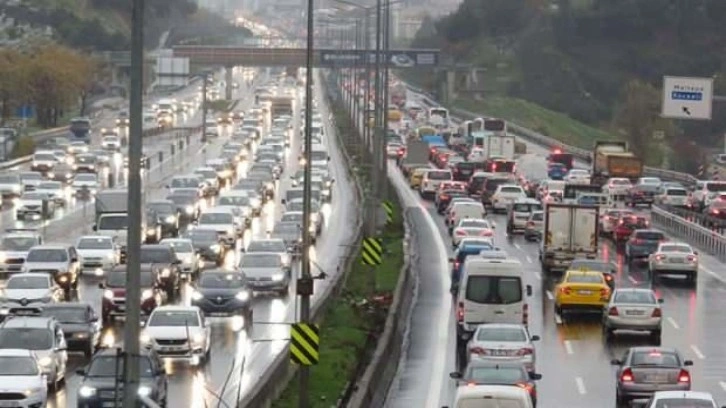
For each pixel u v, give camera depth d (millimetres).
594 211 149375
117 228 161500
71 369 91062
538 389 84625
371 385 80188
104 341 101500
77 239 163125
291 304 125438
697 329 112188
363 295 119125
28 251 135625
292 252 149375
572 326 112438
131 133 45250
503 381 69812
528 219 184875
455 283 129875
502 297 99688
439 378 88062
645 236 161250
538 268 153500
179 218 189750
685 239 192000
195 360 92000
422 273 146750
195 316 93812
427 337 105688
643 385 76750
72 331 95000
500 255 109875
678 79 172375
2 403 72875
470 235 168625
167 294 125750
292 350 71312
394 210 196500
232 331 108562
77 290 132375
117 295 112250
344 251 164250
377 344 93062
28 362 75250
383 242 158875
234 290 112438
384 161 190375
